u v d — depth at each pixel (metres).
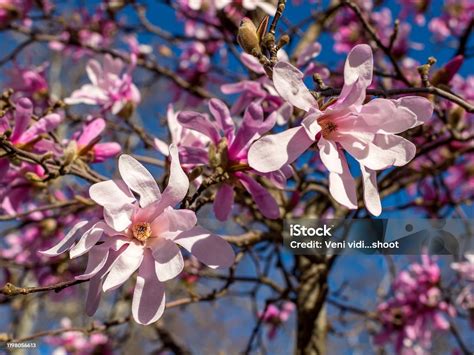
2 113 0.55
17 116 0.56
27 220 0.80
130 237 0.47
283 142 0.44
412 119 0.44
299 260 0.89
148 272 0.47
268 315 1.14
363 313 1.01
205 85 1.08
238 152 0.52
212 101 0.53
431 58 0.51
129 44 1.01
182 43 1.10
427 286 1.01
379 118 0.45
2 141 0.52
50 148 0.59
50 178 0.57
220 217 0.53
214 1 0.74
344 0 0.67
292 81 0.44
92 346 1.18
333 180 0.45
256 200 0.53
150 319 0.46
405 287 1.03
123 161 0.46
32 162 0.58
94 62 0.74
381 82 0.83
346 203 0.44
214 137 0.53
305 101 0.44
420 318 1.01
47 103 0.82
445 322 1.00
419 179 0.88
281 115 0.61
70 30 0.97
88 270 0.46
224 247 0.47
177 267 0.46
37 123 0.58
